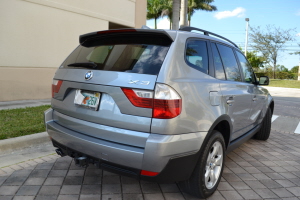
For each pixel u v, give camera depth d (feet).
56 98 9.92
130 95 7.56
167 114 7.38
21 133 14.24
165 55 8.02
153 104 7.37
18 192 9.30
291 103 43.91
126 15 36.11
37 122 16.63
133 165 7.55
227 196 9.94
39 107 22.26
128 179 10.73
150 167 7.41
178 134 7.71
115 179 10.68
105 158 7.95
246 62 14.38
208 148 8.87
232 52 12.57
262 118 16.25
